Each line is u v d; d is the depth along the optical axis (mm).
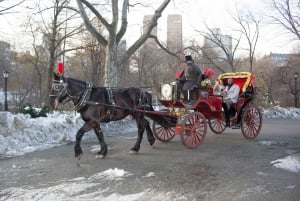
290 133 15562
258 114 13758
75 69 39562
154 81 41469
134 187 7113
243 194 6695
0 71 37812
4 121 12242
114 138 13641
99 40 20875
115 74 20547
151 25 21078
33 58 35562
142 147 11453
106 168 8656
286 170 8508
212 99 12047
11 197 6555
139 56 46438
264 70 50469
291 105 46562
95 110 9539
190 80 11352
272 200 6367
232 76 13781
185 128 10969
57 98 9320
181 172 8281
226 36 37906
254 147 11617
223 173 8211
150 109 11008
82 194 6695
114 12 20328
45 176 7953
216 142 12555
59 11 28406
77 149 9148
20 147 11320
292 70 46188
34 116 16344
